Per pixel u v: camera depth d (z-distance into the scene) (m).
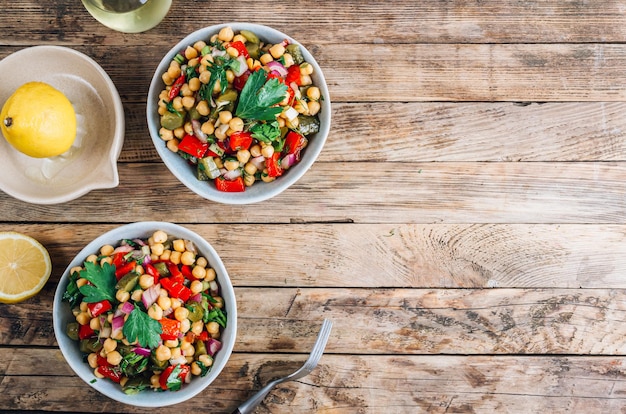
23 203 1.67
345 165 1.69
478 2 1.70
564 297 1.71
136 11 1.54
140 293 1.42
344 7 1.69
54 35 1.67
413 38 1.70
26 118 1.40
